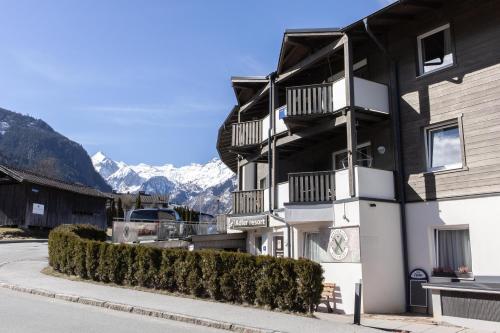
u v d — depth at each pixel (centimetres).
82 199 4422
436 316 1234
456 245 1452
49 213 3947
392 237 1541
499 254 1326
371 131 1731
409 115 1603
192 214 4250
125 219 2827
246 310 1195
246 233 2283
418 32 1608
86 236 2223
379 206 1538
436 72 1538
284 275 1227
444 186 1475
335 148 1927
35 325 944
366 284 1461
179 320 1097
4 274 1678
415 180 1556
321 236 1642
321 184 1647
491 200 1357
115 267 1557
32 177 3866
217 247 2292
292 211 1666
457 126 1484
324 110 1677
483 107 1406
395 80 1652
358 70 1822
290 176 1703
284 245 1883
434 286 1236
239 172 2697
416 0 1520
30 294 1361
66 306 1194
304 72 2062
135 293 1391
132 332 927
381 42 1716
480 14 1444
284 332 969
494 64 1393
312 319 1113
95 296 1299
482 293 1148
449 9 1523
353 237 1503
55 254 1805
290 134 1911
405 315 1415
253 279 1283
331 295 1527
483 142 1395
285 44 1866
